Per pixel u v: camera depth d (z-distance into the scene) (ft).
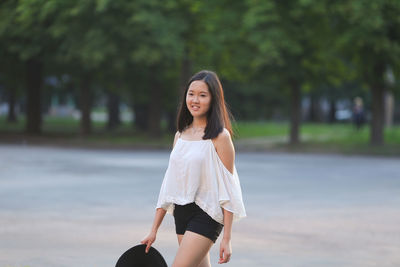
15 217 42.88
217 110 18.71
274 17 119.65
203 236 18.12
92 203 50.08
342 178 72.79
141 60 129.49
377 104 128.88
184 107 19.35
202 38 127.13
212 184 18.38
